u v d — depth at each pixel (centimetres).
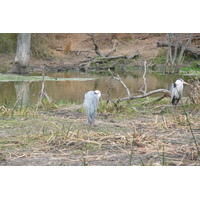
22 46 3098
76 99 1725
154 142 857
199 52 3428
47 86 2227
